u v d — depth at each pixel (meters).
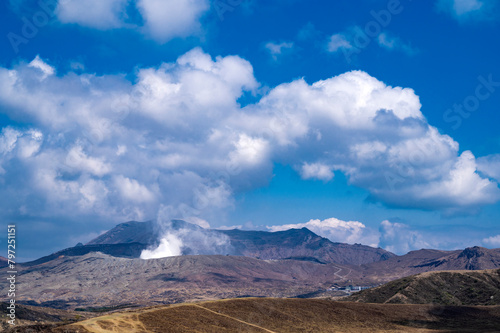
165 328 125.62
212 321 140.00
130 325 122.81
